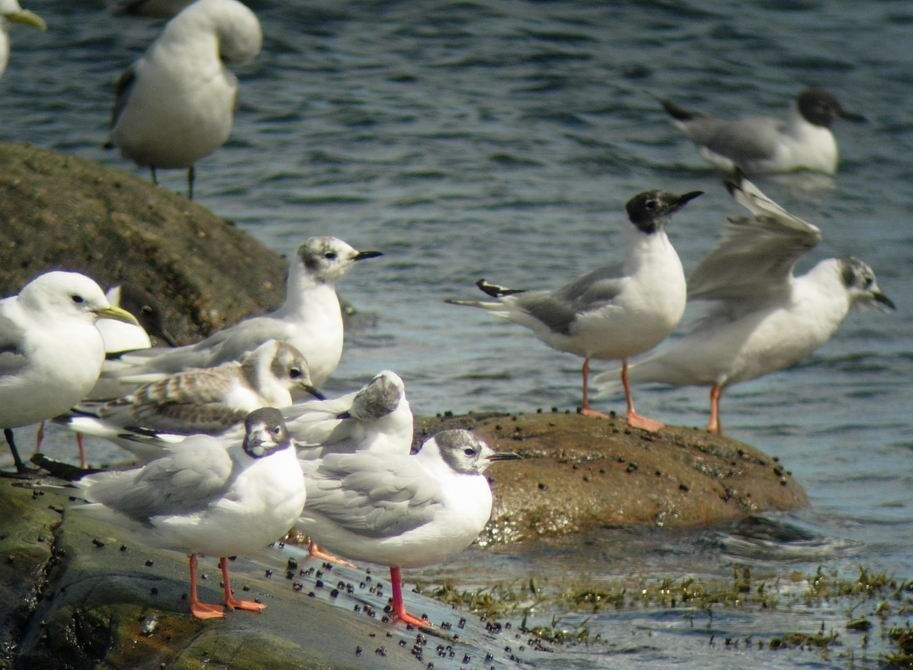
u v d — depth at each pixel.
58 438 15.55
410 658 9.52
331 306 14.27
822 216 26.20
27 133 26.92
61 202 19.53
